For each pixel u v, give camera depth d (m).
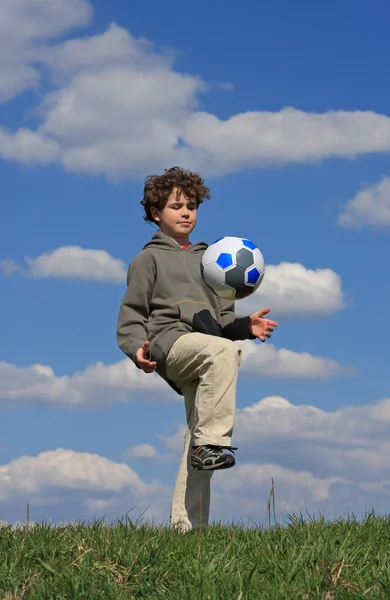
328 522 5.07
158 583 3.91
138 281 5.85
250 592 3.63
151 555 4.18
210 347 5.36
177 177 6.13
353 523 5.04
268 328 5.82
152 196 6.15
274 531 4.84
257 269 5.75
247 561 4.20
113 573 4.07
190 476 5.61
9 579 3.90
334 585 3.70
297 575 3.86
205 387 5.34
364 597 3.50
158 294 5.84
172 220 6.09
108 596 3.67
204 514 5.59
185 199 6.12
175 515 5.59
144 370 5.58
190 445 5.63
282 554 4.21
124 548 4.34
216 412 5.30
